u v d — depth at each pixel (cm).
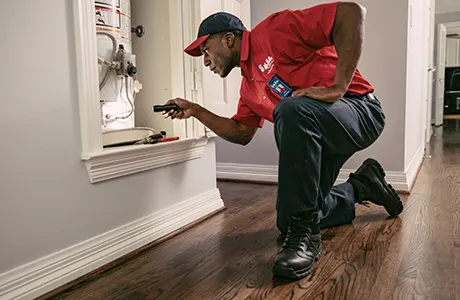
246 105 162
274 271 120
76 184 125
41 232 114
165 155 162
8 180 105
